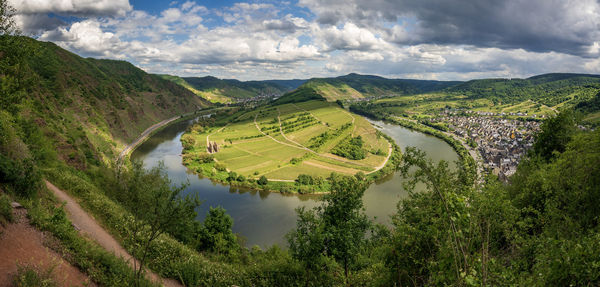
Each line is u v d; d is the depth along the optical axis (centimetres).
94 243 2184
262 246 6500
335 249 1966
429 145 17175
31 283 1359
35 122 5750
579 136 2227
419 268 1362
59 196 3088
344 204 1983
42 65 15212
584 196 1673
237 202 9050
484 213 1089
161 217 1612
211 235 4406
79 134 8544
